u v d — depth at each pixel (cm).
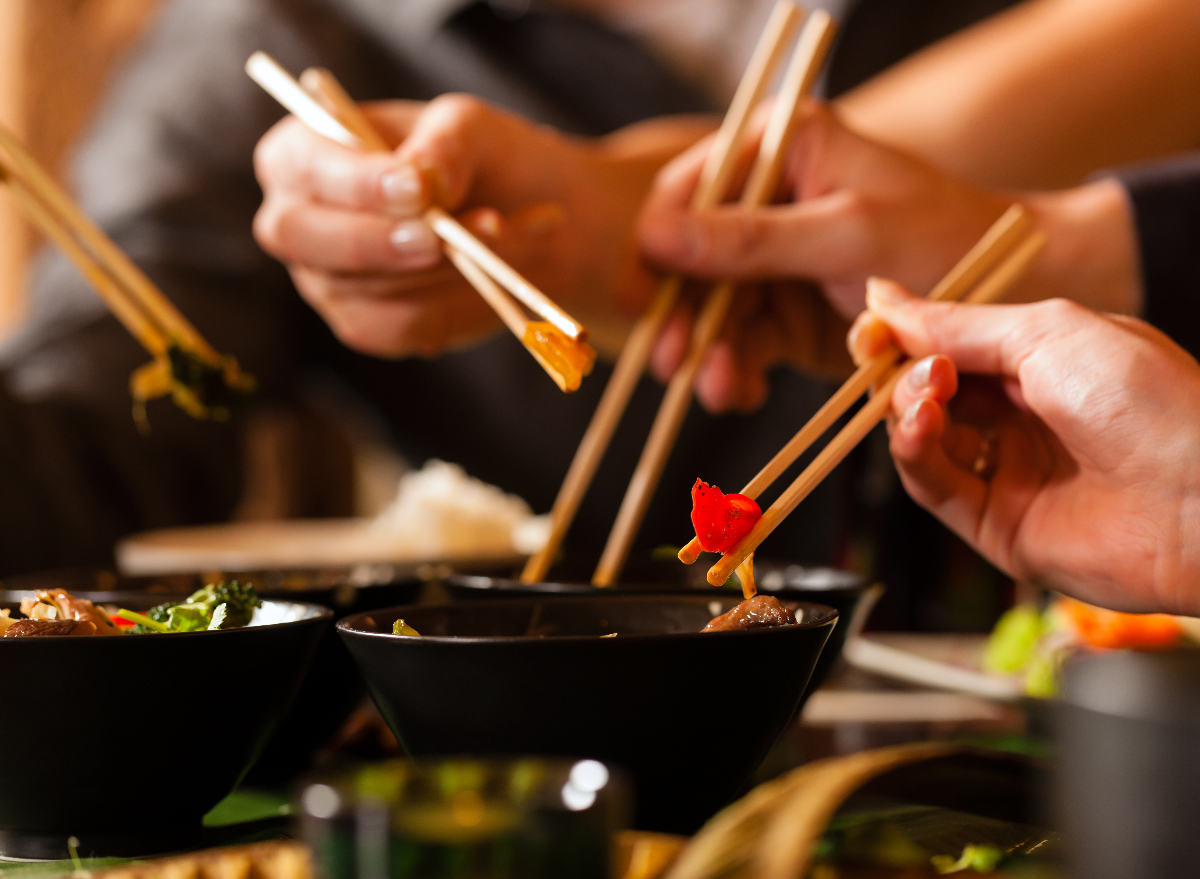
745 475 209
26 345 167
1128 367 112
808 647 108
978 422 117
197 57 203
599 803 69
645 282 134
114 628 112
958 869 106
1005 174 155
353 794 71
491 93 217
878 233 127
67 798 108
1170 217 131
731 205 133
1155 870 79
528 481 217
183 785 109
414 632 110
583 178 137
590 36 218
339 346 210
